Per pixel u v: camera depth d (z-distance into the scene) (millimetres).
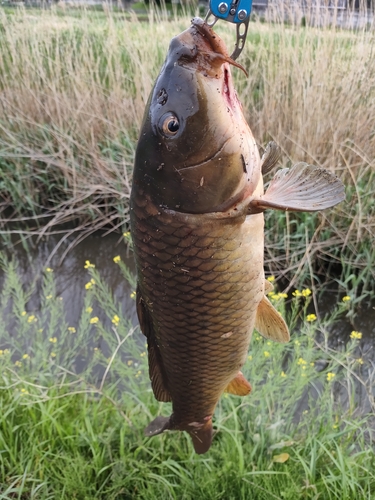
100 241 1806
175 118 445
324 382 1039
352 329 1350
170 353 565
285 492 787
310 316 1042
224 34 1932
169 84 449
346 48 1569
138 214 484
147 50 1774
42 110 1974
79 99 1796
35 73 1954
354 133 1526
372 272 1417
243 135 463
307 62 1543
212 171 450
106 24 1971
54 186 2008
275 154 520
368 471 829
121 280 1596
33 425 954
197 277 493
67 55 1872
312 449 844
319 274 1574
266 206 463
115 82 1845
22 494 887
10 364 1028
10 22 1992
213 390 609
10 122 1983
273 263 1573
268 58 1731
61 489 865
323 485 835
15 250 1767
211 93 442
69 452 902
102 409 1013
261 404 923
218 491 842
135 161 480
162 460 914
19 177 1881
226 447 902
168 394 649
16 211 1915
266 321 623
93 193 1806
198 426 663
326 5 1472
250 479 846
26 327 1110
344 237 1516
